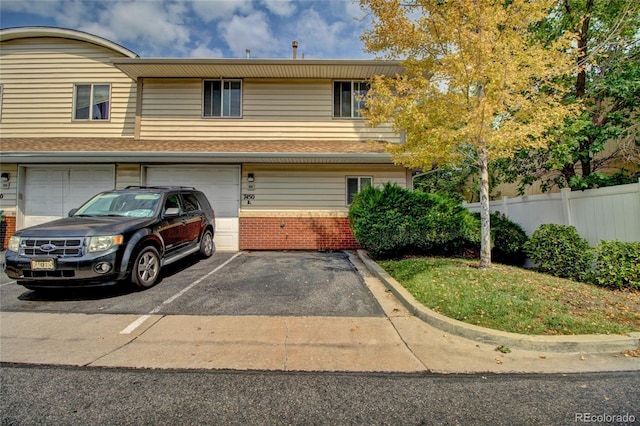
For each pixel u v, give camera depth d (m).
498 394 2.66
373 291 5.46
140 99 10.17
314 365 3.12
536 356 3.33
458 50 5.35
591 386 2.79
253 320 4.21
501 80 5.04
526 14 5.27
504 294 4.62
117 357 3.25
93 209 6.26
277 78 10.26
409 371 3.02
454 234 7.37
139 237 5.36
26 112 10.48
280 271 6.82
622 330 3.65
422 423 2.30
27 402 2.51
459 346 3.53
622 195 5.71
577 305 4.38
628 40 7.15
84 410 2.42
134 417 2.35
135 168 9.64
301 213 9.73
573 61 5.67
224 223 9.70
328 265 7.46
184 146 9.37
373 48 6.19
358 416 2.37
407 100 5.70
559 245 6.08
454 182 17.05
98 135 10.36
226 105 10.27
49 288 5.13
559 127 6.25
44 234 4.81
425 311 4.25
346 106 10.34
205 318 4.27
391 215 7.35
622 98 7.14
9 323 4.06
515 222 8.59
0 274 6.56
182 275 6.48
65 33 10.32
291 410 2.44
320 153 8.53
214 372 2.98
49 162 9.23
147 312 4.46
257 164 9.77
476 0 5.15
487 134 5.29
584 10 7.61
